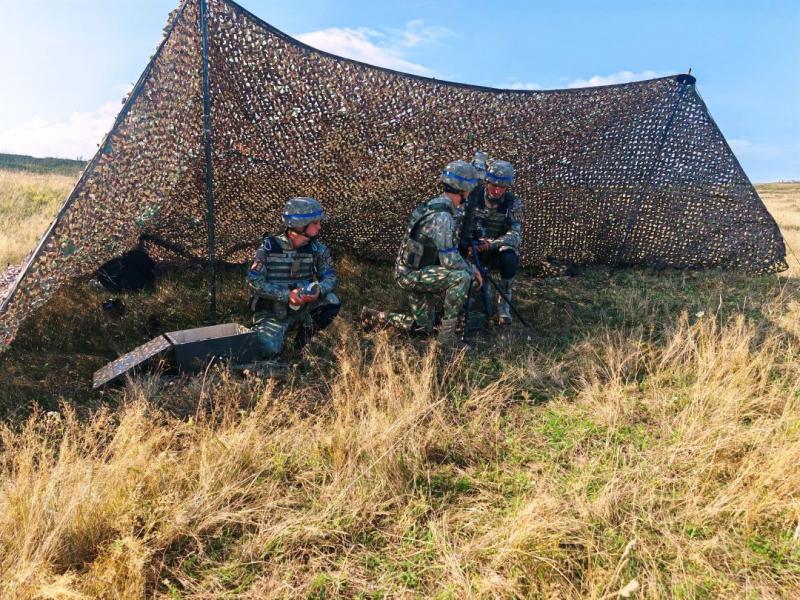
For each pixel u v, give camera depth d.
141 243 5.93
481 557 2.22
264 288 3.94
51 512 2.22
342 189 5.82
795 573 2.17
